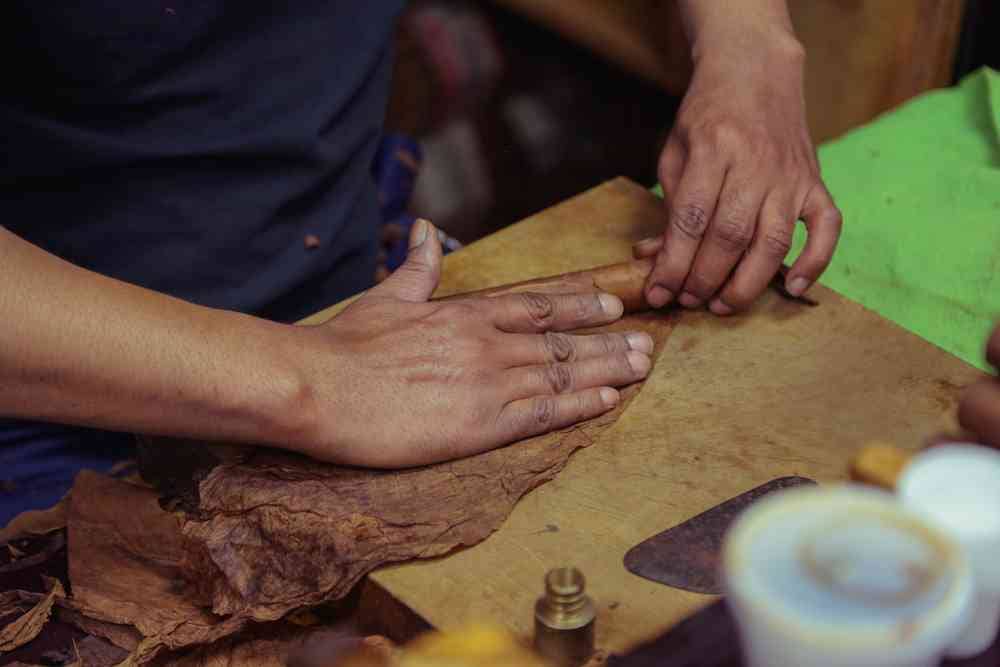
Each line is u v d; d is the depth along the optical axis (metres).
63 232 1.31
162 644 0.91
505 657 0.48
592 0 2.44
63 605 0.98
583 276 1.19
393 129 2.68
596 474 1.00
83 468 1.29
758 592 0.43
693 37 1.34
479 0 2.64
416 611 0.86
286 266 1.42
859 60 2.09
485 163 2.74
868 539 0.45
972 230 1.33
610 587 0.87
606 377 1.08
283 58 1.33
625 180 1.43
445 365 1.00
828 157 1.50
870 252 1.34
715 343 1.16
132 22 1.21
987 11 1.96
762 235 1.17
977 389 0.68
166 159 1.30
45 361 0.89
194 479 1.02
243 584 0.92
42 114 1.24
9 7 1.16
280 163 1.37
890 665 0.41
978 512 0.49
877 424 1.05
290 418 0.94
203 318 0.95
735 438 1.04
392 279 1.12
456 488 0.97
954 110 1.54
